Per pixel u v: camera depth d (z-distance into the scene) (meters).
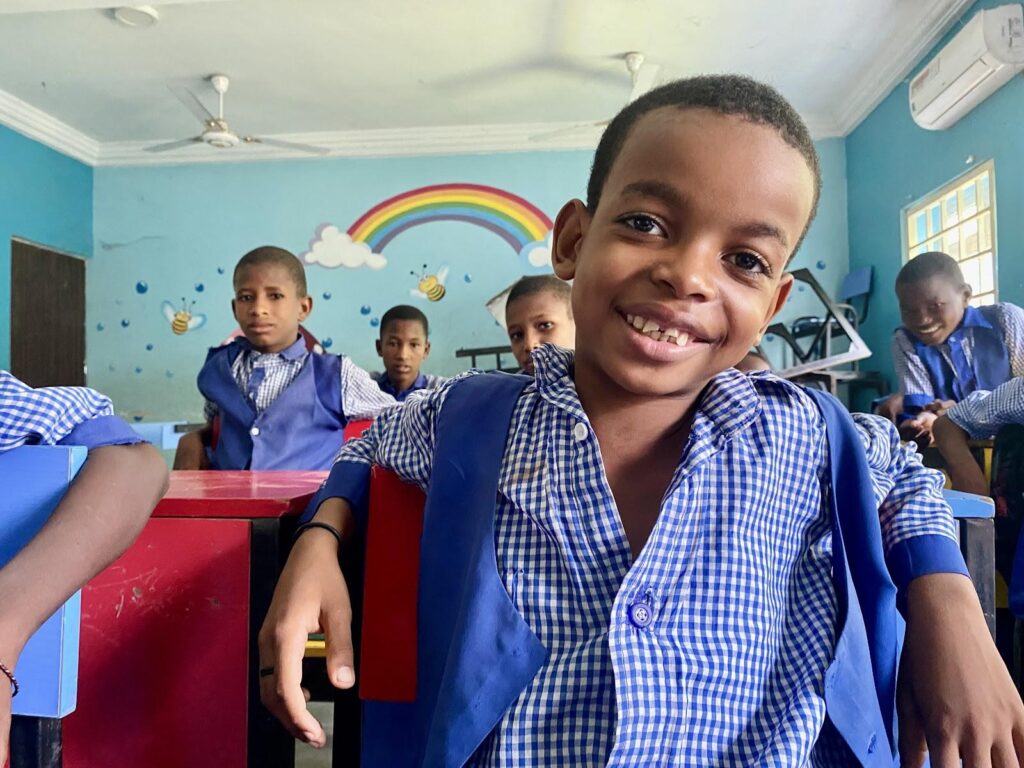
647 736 0.52
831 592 0.62
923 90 3.05
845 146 4.38
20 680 0.61
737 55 3.63
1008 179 2.77
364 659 0.67
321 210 4.73
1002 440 1.76
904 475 0.69
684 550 0.57
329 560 0.64
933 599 0.60
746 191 0.53
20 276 4.32
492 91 4.08
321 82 3.95
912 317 2.59
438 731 0.54
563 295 1.86
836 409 0.65
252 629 0.74
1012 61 2.60
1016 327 2.49
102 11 3.24
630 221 0.55
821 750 0.59
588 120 4.45
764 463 0.60
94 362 4.82
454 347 4.66
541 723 0.54
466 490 0.62
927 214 3.51
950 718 0.56
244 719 0.74
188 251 4.80
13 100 4.09
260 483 0.95
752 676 0.57
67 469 0.63
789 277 0.63
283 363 2.10
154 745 0.75
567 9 3.25
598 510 0.58
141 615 0.76
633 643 0.54
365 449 0.75
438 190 4.68
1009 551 1.70
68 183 4.66
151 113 4.34
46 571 0.57
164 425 3.71
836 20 3.32
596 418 0.61
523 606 0.57
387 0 3.16
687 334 0.55
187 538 0.75
